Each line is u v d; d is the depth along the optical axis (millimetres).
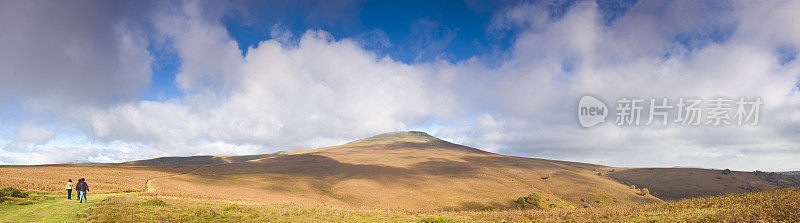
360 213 30312
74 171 78500
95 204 26172
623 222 19375
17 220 20172
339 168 141125
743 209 18547
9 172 62000
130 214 23266
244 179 102000
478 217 26656
